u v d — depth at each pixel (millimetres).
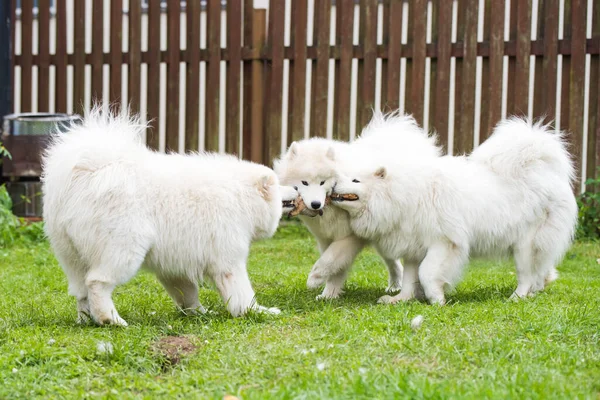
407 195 6094
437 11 9914
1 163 10922
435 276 6082
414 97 10008
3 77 11086
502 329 4781
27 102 11172
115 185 4902
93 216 4891
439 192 6109
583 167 9914
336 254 6324
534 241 6496
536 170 6465
